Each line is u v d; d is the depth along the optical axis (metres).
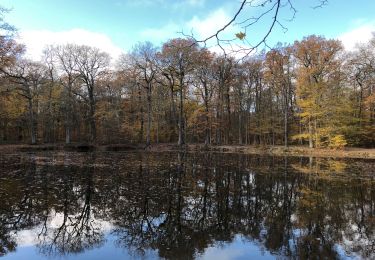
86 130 59.12
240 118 52.69
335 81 41.59
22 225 11.49
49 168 23.64
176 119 55.03
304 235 10.88
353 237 10.75
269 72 47.19
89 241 10.14
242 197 16.12
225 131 55.78
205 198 15.76
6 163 26.14
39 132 58.59
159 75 48.53
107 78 52.59
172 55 40.19
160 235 10.77
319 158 34.75
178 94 52.72
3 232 10.82
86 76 49.12
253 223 12.15
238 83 50.94
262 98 55.84
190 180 20.14
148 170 23.73
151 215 12.88
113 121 51.16
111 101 57.44
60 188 16.91
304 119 43.19
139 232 11.01
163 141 58.56
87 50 48.81
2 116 50.00
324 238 10.66
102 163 27.23
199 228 11.48
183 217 12.74
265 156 36.72
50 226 11.45
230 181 20.19
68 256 9.00
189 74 46.59
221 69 46.69
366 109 47.84
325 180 20.88
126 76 50.41
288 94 51.00
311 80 43.22
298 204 14.89
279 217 12.89
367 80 44.53
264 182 20.02
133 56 45.78
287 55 44.12
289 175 22.67
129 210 13.48
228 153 40.19
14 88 40.03
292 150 40.88
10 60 34.47
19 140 55.75
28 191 16.11
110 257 9.00
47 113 51.06
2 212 12.84
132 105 55.97
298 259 8.93
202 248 9.71
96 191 16.48
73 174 21.12
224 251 9.51
